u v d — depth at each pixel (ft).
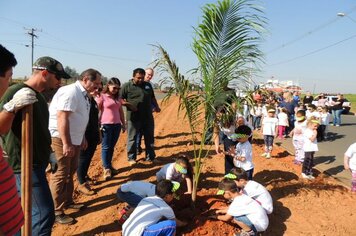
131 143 25.39
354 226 16.92
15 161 11.10
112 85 21.52
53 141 15.26
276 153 32.96
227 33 15.15
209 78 15.80
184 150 31.30
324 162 31.19
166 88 16.46
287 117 44.42
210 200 18.06
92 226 15.71
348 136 49.73
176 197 15.12
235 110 16.16
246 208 14.76
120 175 23.15
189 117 16.72
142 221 12.84
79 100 15.52
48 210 11.68
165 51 15.85
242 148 19.30
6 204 6.72
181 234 14.93
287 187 21.83
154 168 24.75
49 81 11.49
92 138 18.93
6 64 6.42
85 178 19.71
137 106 24.47
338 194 21.08
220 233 15.12
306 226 16.74
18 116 10.79
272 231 16.11
